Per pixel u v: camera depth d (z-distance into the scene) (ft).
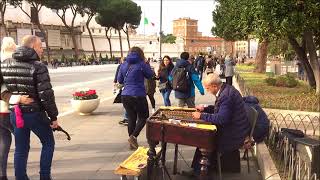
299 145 18.74
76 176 21.36
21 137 18.12
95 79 107.45
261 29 46.65
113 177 21.22
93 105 41.57
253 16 48.16
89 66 220.02
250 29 51.83
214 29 144.77
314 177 15.83
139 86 25.43
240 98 19.31
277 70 120.47
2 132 19.34
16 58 17.54
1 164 19.45
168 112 21.06
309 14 44.96
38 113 17.79
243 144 19.85
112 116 41.04
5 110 18.88
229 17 72.13
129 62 25.57
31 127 17.89
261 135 23.26
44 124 18.13
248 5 48.91
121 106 48.80
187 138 17.93
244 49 350.43
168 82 39.11
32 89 17.56
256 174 22.06
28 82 17.43
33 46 17.85
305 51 59.06
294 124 34.04
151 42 353.31
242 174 21.98
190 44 410.52
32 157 24.91
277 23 45.01
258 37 47.93
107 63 272.72
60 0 219.41
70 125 36.01
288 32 45.78
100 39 326.65
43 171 18.67
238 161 22.20
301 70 96.53
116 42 337.72
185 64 32.83
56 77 117.39
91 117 40.42
